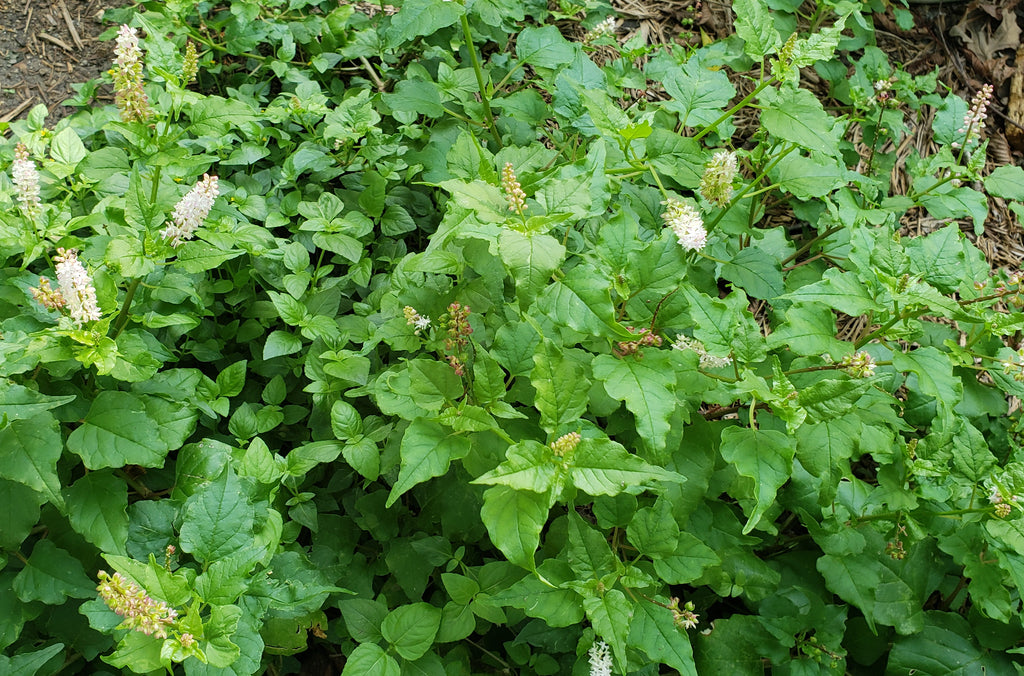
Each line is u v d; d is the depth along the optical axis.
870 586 0.77
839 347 0.67
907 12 1.14
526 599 0.65
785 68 0.73
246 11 0.96
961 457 0.72
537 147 0.77
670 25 1.16
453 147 0.76
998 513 0.70
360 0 1.08
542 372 0.61
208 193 0.65
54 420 0.61
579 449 0.60
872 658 0.79
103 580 0.56
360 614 0.69
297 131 0.94
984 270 0.78
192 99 0.72
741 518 0.82
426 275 0.78
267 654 0.73
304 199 0.90
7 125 0.83
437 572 0.77
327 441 0.74
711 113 0.81
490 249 0.63
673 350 0.69
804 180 0.83
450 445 0.63
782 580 0.81
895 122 1.03
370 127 0.88
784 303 0.84
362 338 0.80
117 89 0.65
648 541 0.69
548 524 0.78
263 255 0.81
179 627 0.57
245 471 0.69
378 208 0.87
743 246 0.93
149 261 0.65
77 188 0.81
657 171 0.79
